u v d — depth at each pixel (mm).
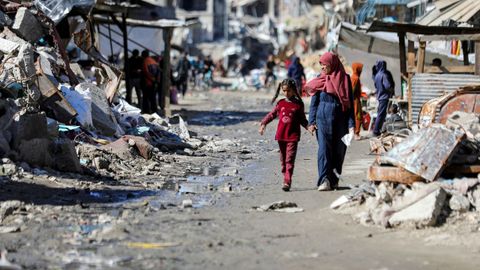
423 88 24359
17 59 19641
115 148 20141
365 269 10391
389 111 27859
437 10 30312
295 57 43875
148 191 16281
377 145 17766
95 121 21500
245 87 76000
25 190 15242
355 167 19969
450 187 13000
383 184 13539
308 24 94750
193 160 21875
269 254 11125
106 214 13594
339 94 16094
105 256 10930
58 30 28969
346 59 38469
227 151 24312
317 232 12422
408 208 12711
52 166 17438
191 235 12180
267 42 137375
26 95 19250
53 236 12016
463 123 15109
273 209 14188
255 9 159375
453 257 11016
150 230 12484
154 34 47125
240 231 12484
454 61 34344
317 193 15977
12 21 23000
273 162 21766
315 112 16297
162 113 36344
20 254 10984
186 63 56750
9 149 16906
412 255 11094
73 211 13773
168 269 10336
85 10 29031
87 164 18594
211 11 138250
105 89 25750
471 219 12555
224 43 131875
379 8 47250
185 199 15414
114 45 47031
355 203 13930
